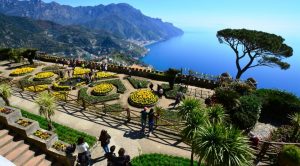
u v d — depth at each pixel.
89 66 44.47
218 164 11.51
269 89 28.41
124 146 18.17
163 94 32.12
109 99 29.84
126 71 41.56
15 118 16.59
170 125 19.55
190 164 15.42
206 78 36.22
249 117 22.02
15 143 15.25
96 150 17.47
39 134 15.93
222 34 41.66
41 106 18.88
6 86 23.09
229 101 24.34
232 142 11.77
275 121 25.53
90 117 22.66
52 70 42.09
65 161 15.04
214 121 14.87
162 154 17.06
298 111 24.70
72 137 18.38
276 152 17.44
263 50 38.34
